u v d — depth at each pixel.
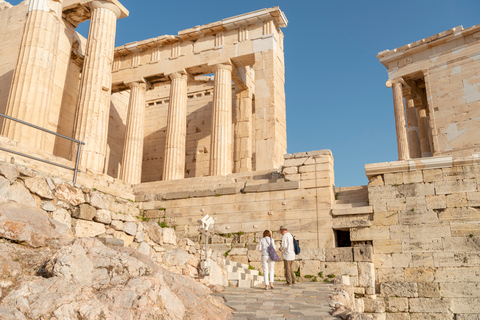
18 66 17.91
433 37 23.80
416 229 14.14
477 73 22.27
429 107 23.41
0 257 6.35
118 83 27.11
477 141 21.48
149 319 5.61
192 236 17.53
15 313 4.74
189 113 31.52
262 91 23.17
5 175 9.46
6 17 25.61
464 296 12.94
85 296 5.48
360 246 14.41
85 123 19.92
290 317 7.29
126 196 18.80
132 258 7.17
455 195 14.02
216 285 10.77
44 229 8.10
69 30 25.31
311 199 16.02
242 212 17.05
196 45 25.55
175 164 23.55
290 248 12.56
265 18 24.08
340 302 9.28
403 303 13.50
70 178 15.15
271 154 22.06
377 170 15.15
